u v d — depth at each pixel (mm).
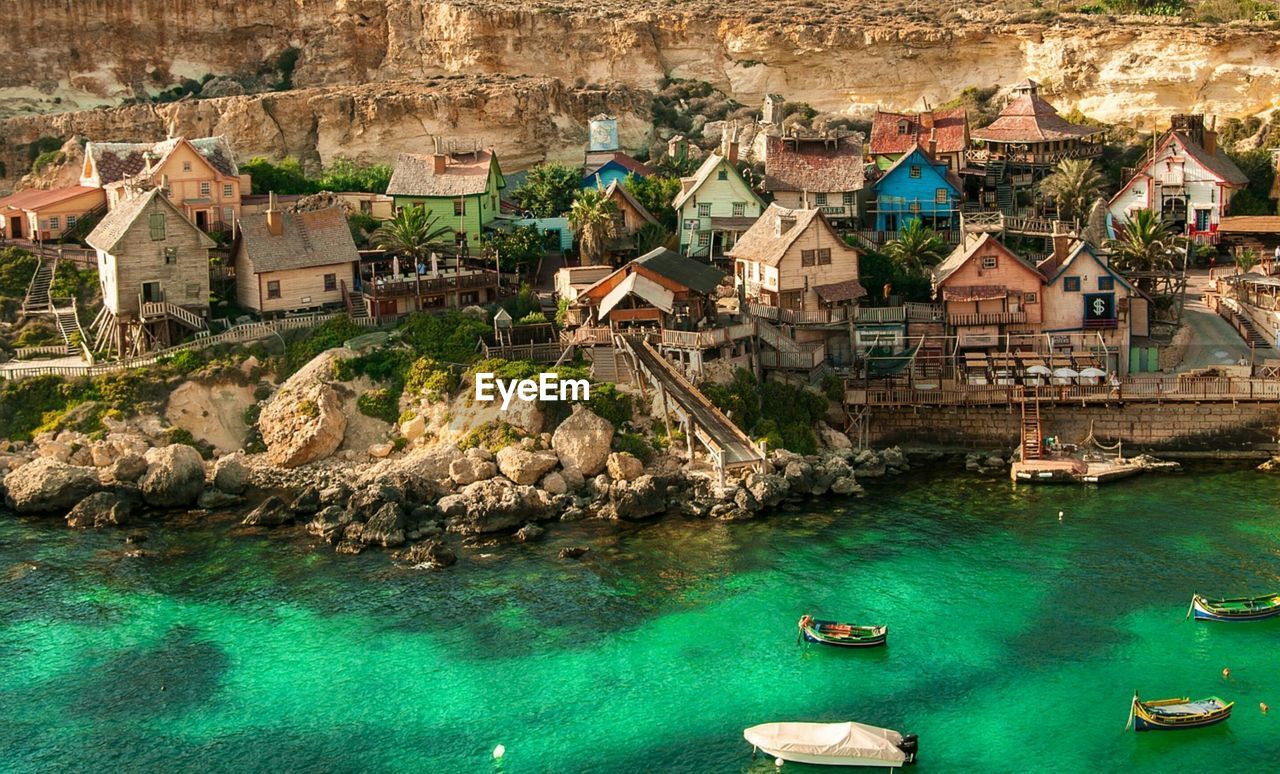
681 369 99625
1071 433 102688
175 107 151375
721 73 164875
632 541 86750
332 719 66812
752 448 94625
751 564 82750
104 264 112500
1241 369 104188
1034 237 122125
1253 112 140875
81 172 141750
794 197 125938
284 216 113312
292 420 100062
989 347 108500
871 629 73062
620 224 122500
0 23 160375
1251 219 125062
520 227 123375
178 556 85438
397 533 86938
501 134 150250
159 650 73500
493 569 82750
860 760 61875
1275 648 72438
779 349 104500
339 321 108750
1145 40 145375
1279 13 156875
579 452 95062
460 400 100062
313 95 151250
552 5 176250
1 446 99500
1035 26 154625
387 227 119250
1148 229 112938
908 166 126688
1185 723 64938
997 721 66062
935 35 156625
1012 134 134500
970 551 84188
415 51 167500
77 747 64625
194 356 105188
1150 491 94125
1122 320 108125
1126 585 79125
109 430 100375
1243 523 87750
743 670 70812
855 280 111250
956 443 103625
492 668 71125
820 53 160375
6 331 112562
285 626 75875
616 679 70000
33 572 83250
